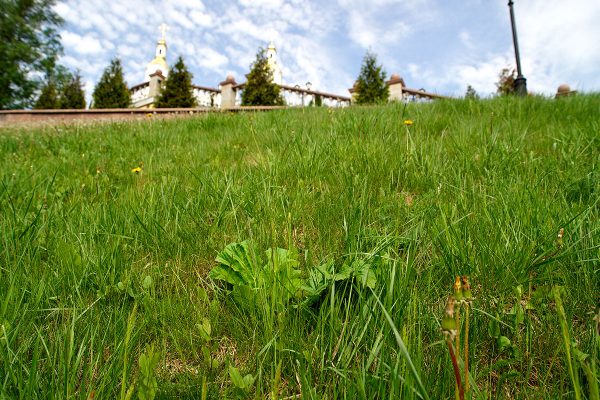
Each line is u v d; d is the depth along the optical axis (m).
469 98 5.92
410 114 4.80
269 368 1.00
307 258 1.40
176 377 1.00
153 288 1.28
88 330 1.05
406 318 1.05
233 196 2.04
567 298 1.15
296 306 1.13
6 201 2.26
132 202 2.09
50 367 0.90
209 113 6.65
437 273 1.30
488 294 1.21
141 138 4.85
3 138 5.07
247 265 1.29
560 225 1.37
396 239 1.34
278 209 1.88
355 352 0.96
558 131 3.35
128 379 0.96
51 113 11.71
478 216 1.61
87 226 1.74
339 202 1.91
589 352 0.95
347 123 3.90
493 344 1.05
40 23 21.30
